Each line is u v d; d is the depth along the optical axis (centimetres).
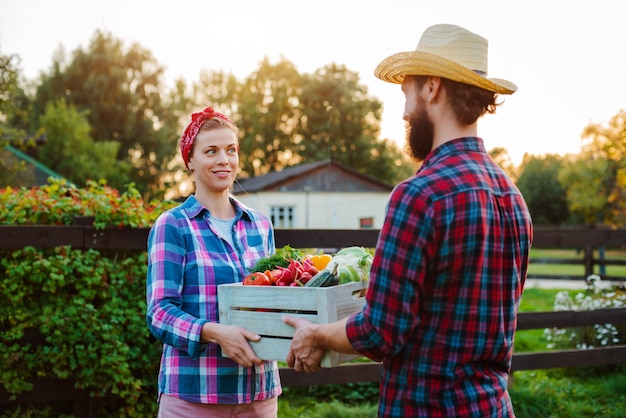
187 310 239
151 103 4828
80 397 404
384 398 179
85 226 406
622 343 676
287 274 222
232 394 237
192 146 254
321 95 4912
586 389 577
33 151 2955
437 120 185
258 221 268
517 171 5353
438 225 166
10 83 1867
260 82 5294
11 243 394
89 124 4488
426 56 178
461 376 170
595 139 3136
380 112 4962
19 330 391
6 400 395
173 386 238
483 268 171
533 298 1236
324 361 193
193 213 248
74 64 4669
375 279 169
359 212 3331
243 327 218
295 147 4978
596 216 3656
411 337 173
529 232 190
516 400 524
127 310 408
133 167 4559
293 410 500
